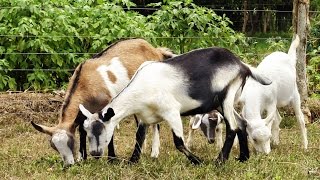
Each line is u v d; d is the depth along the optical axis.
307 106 9.31
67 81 10.28
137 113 6.43
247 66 6.68
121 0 11.01
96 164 6.34
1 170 6.55
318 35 12.19
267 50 13.04
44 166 6.68
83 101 6.69
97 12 10.21
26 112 9.14
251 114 7.15
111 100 6.50
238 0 22.30
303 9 9.08
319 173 6.18
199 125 7.72
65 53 9.98
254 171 6.20
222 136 8.46
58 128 6.52
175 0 10.48
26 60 10.03
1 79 9.80
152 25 10.18
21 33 9.58
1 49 9.85
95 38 9.93
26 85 10.11
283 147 7.56
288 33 21.28
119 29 9.89
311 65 11.16
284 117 9.40
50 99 9.48
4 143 7.95
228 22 10.84
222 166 6.28
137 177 6.08
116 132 8.59
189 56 6.48
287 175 6.12
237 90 6.63
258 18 22.73
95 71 6.87
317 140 8.09
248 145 7.36
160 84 6.29
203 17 10.02
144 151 7.44
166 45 10.06
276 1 22.27
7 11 9.91
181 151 6.43
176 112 6.34
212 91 6.42
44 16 9.94
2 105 9.20
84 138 6.87
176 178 5.94
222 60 6.50
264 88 7.33
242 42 10.80
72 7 10.23
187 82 6.35
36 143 7.93
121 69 6.98
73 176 6.18
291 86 7.63
